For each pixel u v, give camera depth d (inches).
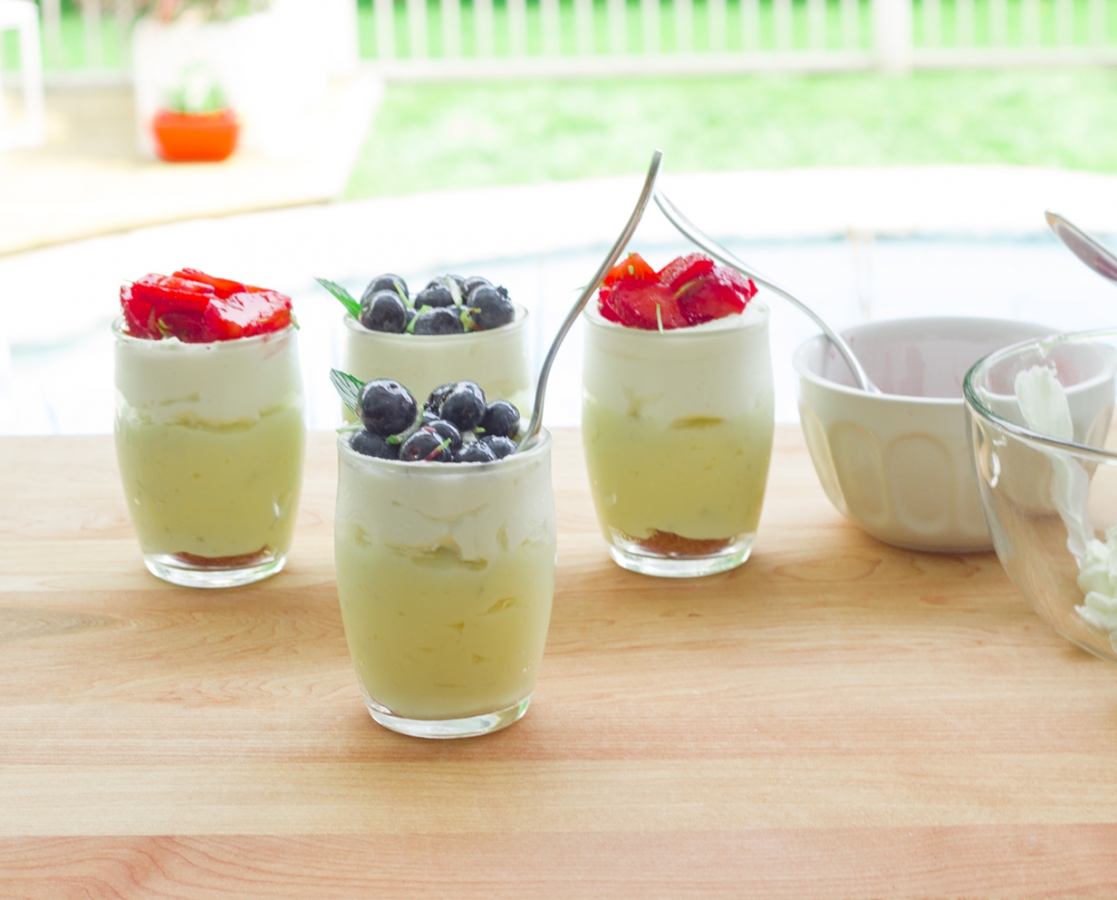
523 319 37.9
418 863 30.6
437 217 71.2
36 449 42.7
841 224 65.9
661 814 31.4
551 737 32.9
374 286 38.1
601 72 166.9
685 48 175.5
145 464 36.5
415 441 32.1
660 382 36.3
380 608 32.4
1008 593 36.4
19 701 33.9
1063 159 128.6
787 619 35.8
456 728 32.9
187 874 30.5
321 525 39.5
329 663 34.9
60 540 38.8
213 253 72.1
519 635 32.7
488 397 37.4
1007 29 199.2
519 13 171.8
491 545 32.2
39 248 71.7
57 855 30.8
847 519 38.6
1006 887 30.1
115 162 91.7
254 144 91.9
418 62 165.3
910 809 31.4
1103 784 31.7
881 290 63.9
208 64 87.8
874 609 36.0
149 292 36.3
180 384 36.1
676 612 36.1
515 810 31.5
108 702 33.8
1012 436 32.2
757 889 30.2
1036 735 32.7
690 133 144.3
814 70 166.2
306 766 32.4
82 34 177.5
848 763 32.2
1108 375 35.5
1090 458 31.7
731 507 36.9
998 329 39.0
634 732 33.0
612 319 36.9
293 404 37.2
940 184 69.6
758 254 66.6
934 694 33.7
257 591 37.1
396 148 141.8
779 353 60.7
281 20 92.4
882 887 30.2
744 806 31.5
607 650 35.0
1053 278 63.4
